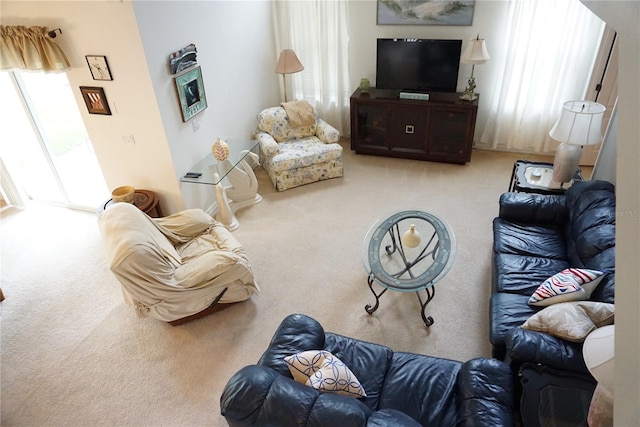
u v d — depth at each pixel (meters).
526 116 5.13
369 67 5.58
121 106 3.70
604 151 3.72
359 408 1.81
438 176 5.06
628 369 0.85
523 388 2.07
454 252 2.98
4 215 4.66
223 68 4.50
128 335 3.21
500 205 3.54
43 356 3.06
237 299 3.37
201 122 4.27
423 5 4.95
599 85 4.55
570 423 1.92
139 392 2.80
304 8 5.29
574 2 4.36
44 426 2.62
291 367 2.21
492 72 5.11
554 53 4.69
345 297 3.47
